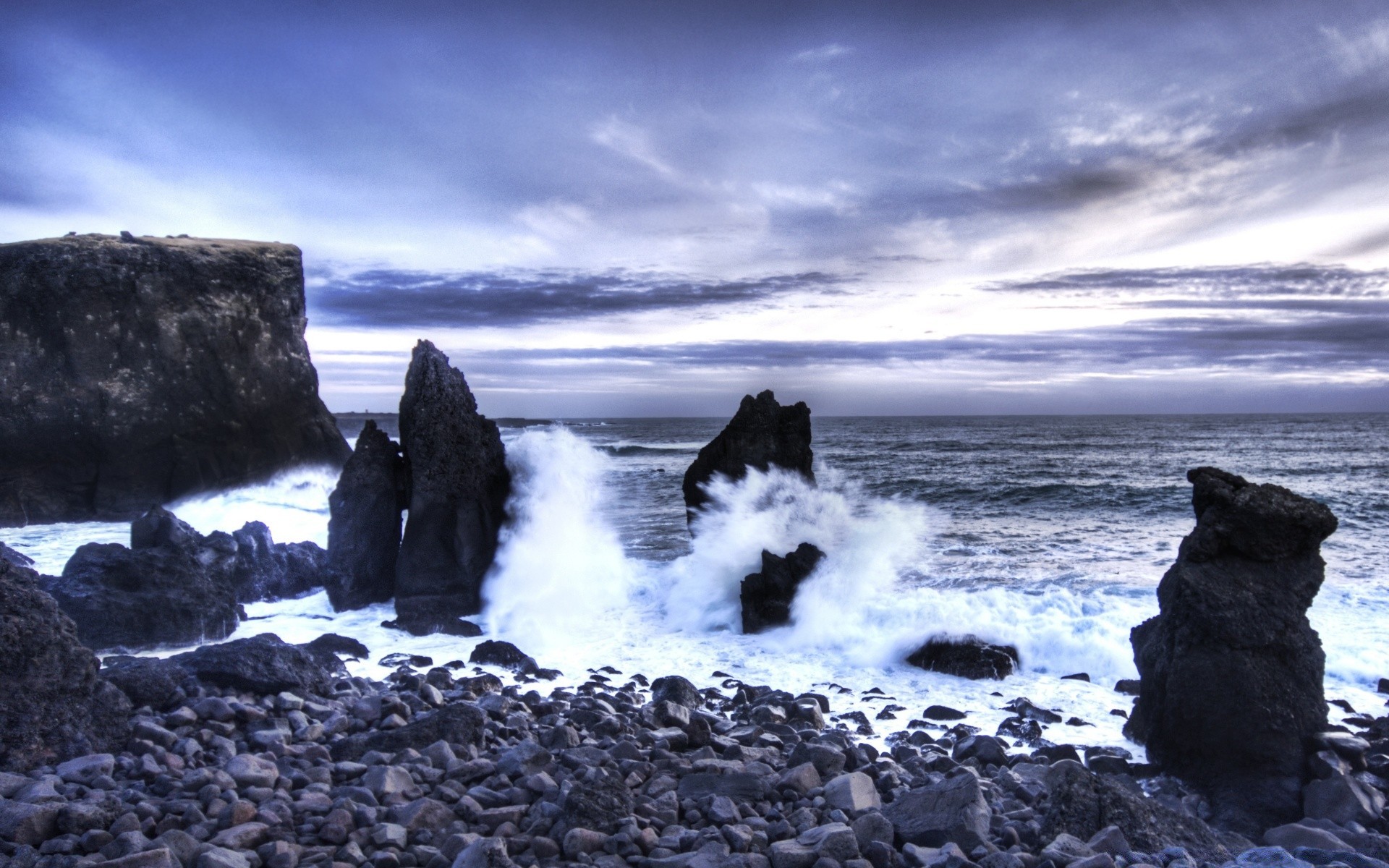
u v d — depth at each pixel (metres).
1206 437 89.88
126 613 10.34
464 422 13.23
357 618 12.70
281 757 6.17
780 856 4.66
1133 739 7.92
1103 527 22.84
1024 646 10.93
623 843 4.85
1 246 26.05
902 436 97.31
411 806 5.15
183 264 27.36
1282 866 4.68
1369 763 6.51
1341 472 42.94
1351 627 11.79
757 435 14.42
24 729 5.64
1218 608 6.59
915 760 7.13
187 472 26.84
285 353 29.84
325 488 28.77
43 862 4.11
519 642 11.65
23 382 25.00
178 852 4.41
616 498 28.94
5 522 24.30
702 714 7.98
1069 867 4.52
